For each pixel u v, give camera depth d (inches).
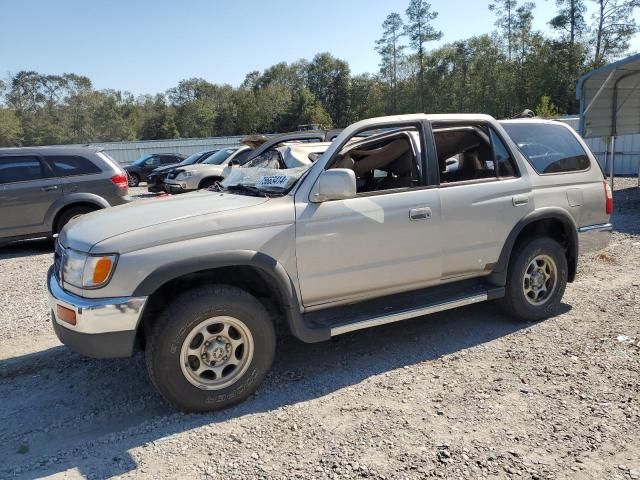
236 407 136.8
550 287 190.7
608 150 767.1
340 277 147.6
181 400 129.6
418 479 104.0
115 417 138.0
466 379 147.2
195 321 127.7
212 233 130.6
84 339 123.4
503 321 191.3
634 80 520.1
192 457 115.3
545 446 113.4
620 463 106.6
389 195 155.2
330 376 153.9
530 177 181.9
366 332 187.5
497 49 2721.5
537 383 142.5
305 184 145.1
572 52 2362.2
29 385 158.7
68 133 3892.7
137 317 123.8
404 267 157.6
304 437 121.3
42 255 365.1
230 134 3932.1
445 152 183.8
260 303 137.5
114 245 123.6
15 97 3981.3
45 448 123.8
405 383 146.8
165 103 4276.6
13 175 356.8
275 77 4421.8
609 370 147.4
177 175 585.3
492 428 121.3
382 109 3179.1
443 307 164.4
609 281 235.0
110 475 110.0
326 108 3922.2
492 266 175.3
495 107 2696.9
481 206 168.9
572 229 190.9
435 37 2881.4
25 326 206.5
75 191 370.0
